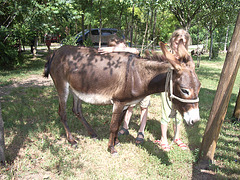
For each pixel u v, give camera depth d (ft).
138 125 16.16
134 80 10.22
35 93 22.49
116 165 10.99
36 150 12.01
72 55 11.92
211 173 10.72
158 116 17.94
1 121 9.89
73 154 11.82
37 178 9.82
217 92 10.40
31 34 39.45
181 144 13.12
